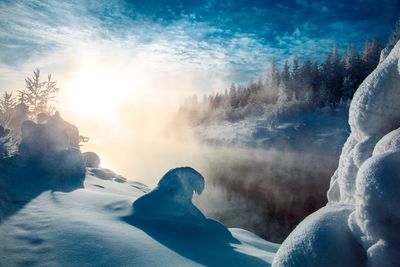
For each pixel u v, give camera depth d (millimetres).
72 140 12938
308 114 53406
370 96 1652
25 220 5566
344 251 1277
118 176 12742
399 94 1566
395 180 1167
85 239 4707
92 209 6441
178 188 6480
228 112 75562
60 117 10516
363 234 1257
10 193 6910
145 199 6438
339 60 61656
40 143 9688
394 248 1130
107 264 4070
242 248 5625
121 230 5215
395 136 1374
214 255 4812
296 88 63062
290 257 1390
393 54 1581
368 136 1691
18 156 9188
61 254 4297
